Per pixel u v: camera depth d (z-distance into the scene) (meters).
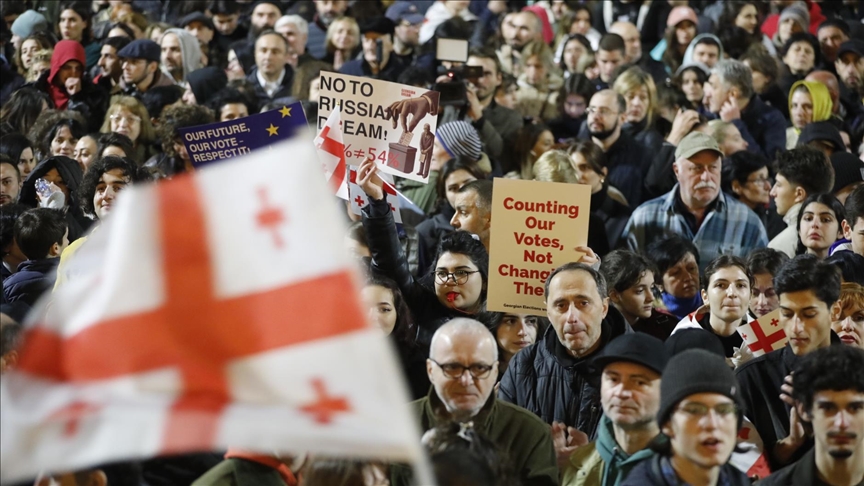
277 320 4.05
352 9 19.27
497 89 15.93
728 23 19.05
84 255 4.15
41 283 9.39
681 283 10.26
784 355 7.67
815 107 14.66
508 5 20.92
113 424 3.98
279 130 9.88
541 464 6.89
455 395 6.55
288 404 4.00
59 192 11.39
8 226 10.23
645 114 14.29
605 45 16.89
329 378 4.01
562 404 7.76
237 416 3.98
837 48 17.39
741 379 7.68
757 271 9.48
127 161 10.59
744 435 7.30
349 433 3.94
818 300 7.55
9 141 12.72
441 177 11.86
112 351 4.07
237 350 4.05
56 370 4.09
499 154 14.08
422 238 11.52
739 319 8.70
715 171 11.55
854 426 6.16
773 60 16.30
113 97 15.49
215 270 4.09
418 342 8.73
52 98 15.69
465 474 5.60
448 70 14.07
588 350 7.75
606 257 9.30
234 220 4.09
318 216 4.08
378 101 10.13
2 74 17.28
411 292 9.02
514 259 8.84
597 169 12.37
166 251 4.09
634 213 11.99
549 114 15.95
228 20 19.42
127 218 4.12
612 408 6.36
